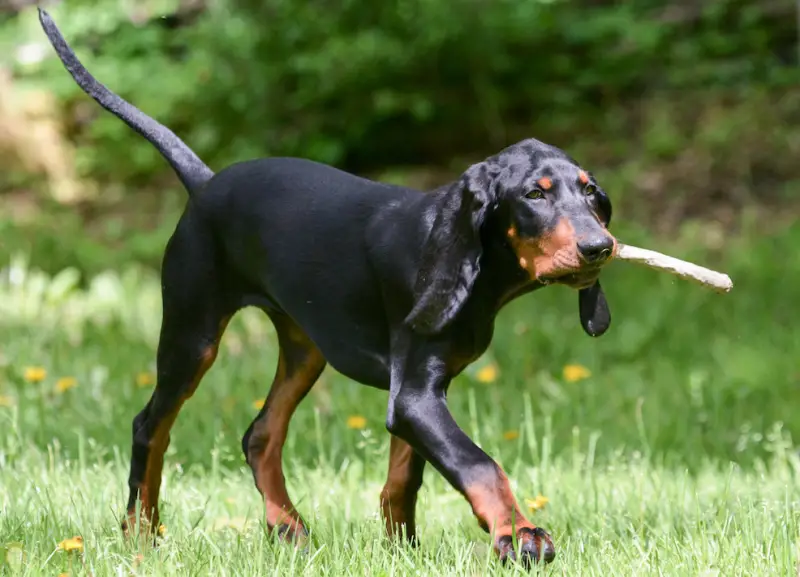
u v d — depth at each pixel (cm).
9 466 834
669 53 2114
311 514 767
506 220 602
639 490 783
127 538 679
